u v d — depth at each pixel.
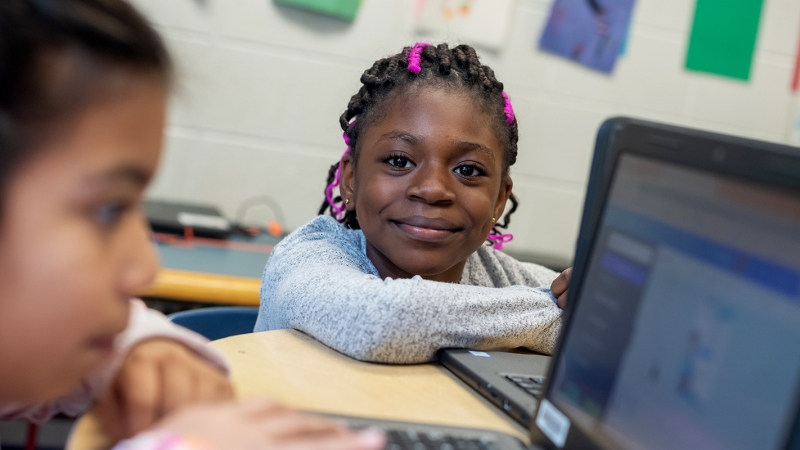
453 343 0.86
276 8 2.10
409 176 1.04
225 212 2.16
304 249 1.04
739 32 2.35
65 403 0.58
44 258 0.38
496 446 0.59
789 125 2.43
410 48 1.13
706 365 0.49
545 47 2.24
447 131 1.03
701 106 2.38
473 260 1.22
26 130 0.37
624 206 0.60
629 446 0.53
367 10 2.15
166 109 0.43
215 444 0.39
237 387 0.67
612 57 2.29
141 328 0.58
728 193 0.50
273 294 1.00
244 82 2.12
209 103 2.10
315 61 2.14
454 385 0.79
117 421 0.52
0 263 0.38
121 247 0.41
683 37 2.33
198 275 1.53
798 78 2.41
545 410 0.63
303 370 0.76
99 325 0.41
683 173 0.54
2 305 0.38
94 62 0.38
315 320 0.86
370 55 2.17
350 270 0.95
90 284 0.39
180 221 1.89
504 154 1.12
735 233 0.49
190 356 0.58
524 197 2.33
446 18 2.18
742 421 0.45
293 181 2.19
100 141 0.39
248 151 2.15
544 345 0.94
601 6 2.26
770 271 0.45
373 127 1.09
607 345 0.58
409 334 0.81
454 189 1.04
